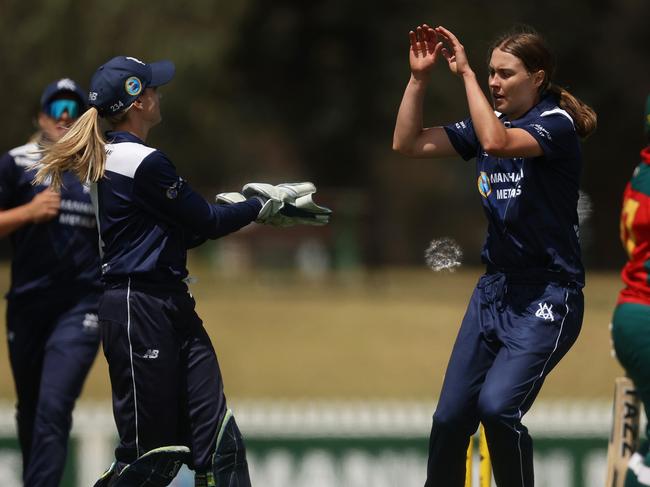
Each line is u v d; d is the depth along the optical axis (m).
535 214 16.61
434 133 17.98
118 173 16.67
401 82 111.94
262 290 66.44
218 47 86.88
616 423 17.66
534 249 16.67
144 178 16.55
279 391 44.16
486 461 17.98
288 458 29.16
